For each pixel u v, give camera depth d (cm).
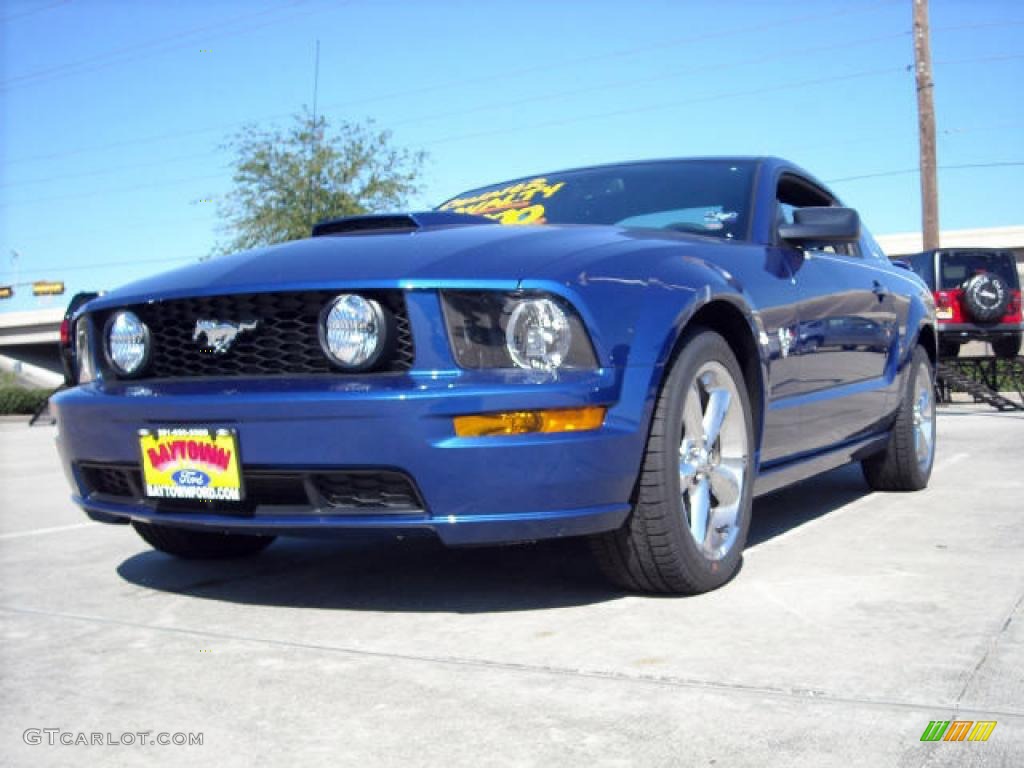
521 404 252
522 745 196
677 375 282
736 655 242
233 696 228
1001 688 216
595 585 311
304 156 2727
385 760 192
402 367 263
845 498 475
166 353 296
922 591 295
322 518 268
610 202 388
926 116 1562
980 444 675
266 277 276
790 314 346
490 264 266
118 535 443
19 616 303
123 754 199
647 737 197
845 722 201
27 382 5062
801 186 425
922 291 513
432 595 308
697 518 296
